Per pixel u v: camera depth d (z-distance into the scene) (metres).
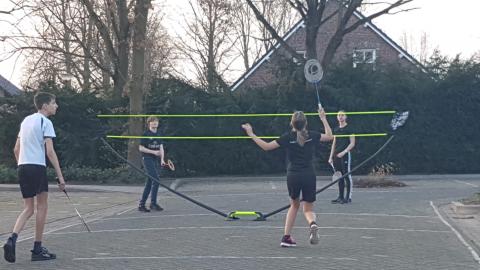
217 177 25.45
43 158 8.63
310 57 26.73
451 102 26.61
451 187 20.36
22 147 8.58
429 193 18.09
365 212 13.71
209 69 28.03
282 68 27.06
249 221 12.36
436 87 26.47
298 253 9.10
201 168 26.19
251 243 9.93
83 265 8.33
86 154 24.83
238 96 26.70
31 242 10.23
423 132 26.42
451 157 26.80
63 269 8.06
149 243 10.02
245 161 26.12
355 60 27.77
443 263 8.46
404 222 12.27
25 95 25.53
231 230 11.23
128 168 22.62
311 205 9.50
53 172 22.47
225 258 8.77
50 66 26.28
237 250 9.36
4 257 8.40
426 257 8.85
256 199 16.95
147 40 23.25
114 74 26.81
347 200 15.34
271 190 20.23
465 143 26.78
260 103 26.22
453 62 27.17
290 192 9.35
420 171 26.83
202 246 9.72
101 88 27.08
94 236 10.76
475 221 12.49
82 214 14.05
